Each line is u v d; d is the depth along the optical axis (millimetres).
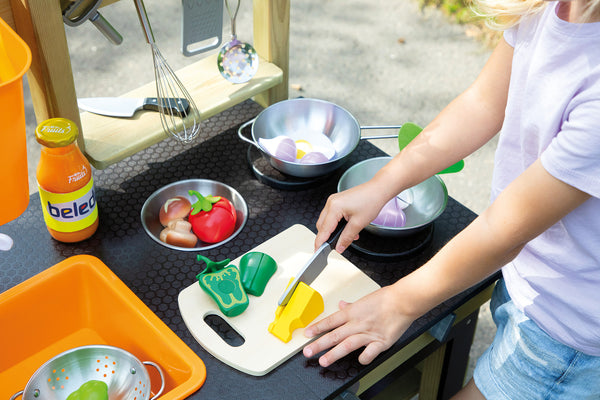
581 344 1069
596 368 1100
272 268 1174
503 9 1013
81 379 1129
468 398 1243
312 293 1093
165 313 1135
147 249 1242
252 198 1351
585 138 816
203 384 1036
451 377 1485
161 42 3666
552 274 1051
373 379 1198
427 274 1021
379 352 1046
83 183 1173
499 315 1209
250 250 1246
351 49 3670
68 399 1076
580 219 958
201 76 1476
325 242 1155
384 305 1052
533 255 1066
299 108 1452
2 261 1204
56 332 1223
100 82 3377
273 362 1051
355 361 1074
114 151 1289
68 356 1123
